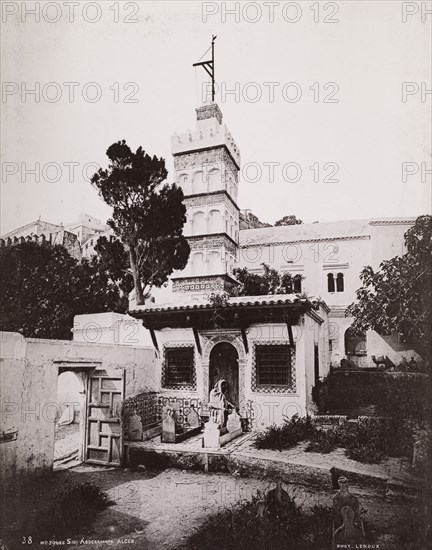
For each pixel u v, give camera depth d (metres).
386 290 10.29
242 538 5.65
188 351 11.12
